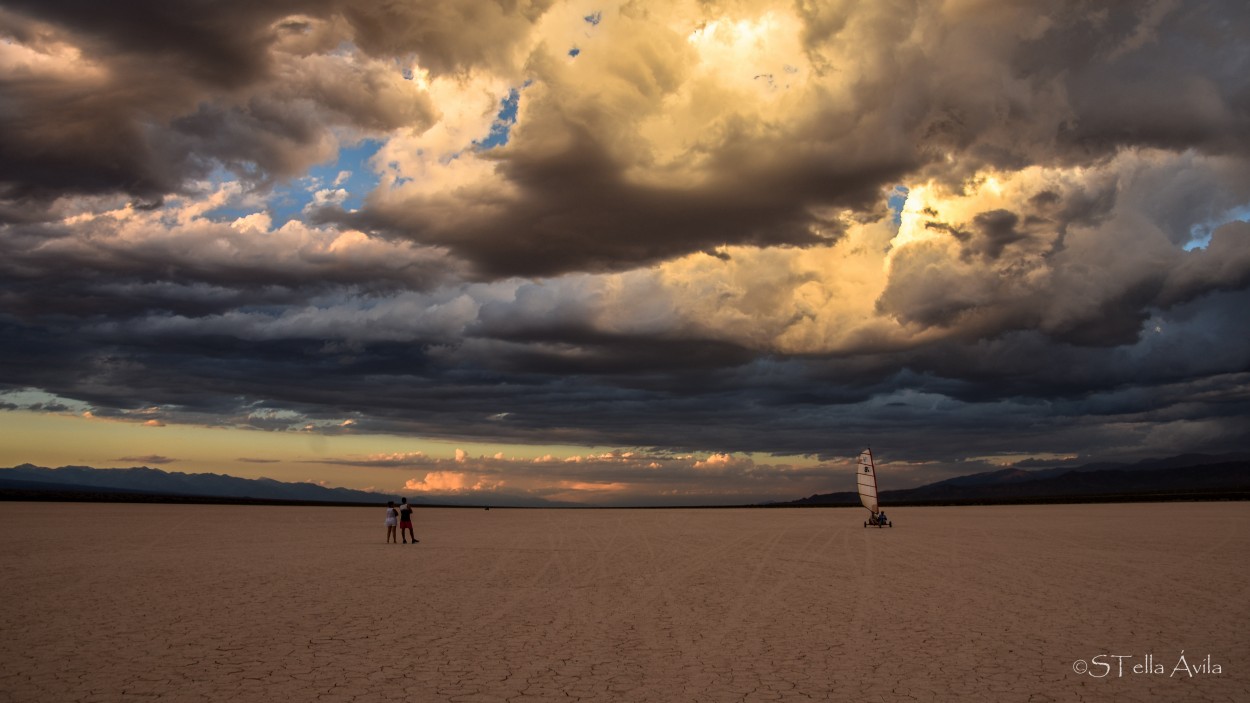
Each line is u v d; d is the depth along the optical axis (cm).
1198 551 3706
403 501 4800
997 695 1287
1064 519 7550
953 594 2383
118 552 3847
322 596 2384
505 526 7256
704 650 1616
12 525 5938
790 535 5425
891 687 1335
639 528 6688
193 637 1748
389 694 1299
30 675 1416
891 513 11369
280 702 1254
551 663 1508
